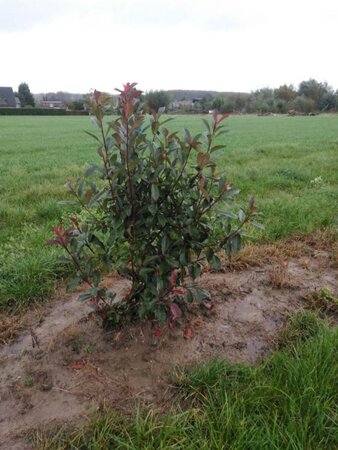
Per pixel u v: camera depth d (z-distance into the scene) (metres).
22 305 3.24
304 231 4.78
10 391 2.35
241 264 3.85
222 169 8.71
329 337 2.57
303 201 5.86
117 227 2.28
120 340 2.72
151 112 2.29
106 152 2.29
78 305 3.23
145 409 2.19
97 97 2.23
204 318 3.02
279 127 34.06
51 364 2.55
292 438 1.91
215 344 2.75
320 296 3.31
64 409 2.22
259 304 3.25
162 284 2.35
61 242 2.36
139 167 2.29
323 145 15.65
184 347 2.70
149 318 2.81
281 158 11.46
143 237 2.45
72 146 17.33
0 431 2.09
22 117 61.59
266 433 1.96
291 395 2.16
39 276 3.50
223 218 2.48
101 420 2.08
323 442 1.97
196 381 2.35
